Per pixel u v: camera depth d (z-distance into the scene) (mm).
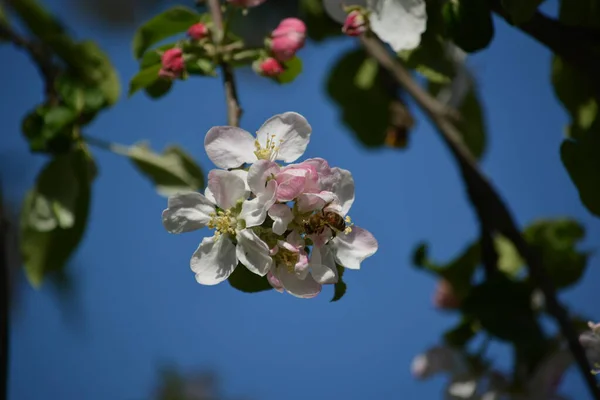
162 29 737
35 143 800
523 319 784
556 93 773
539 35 731
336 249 649
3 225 793
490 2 721
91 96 809
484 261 805
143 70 717
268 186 634
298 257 636
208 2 734
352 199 643
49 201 808
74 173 811
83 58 814
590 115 760
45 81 816
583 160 739
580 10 744
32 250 814
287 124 652
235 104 692
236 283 660
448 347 792
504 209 800
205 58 710
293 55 709
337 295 650
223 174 639
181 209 645
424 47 735
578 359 741
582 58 731
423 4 706
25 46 816
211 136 648
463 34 713
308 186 634
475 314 787
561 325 755
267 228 644
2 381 749
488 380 783
